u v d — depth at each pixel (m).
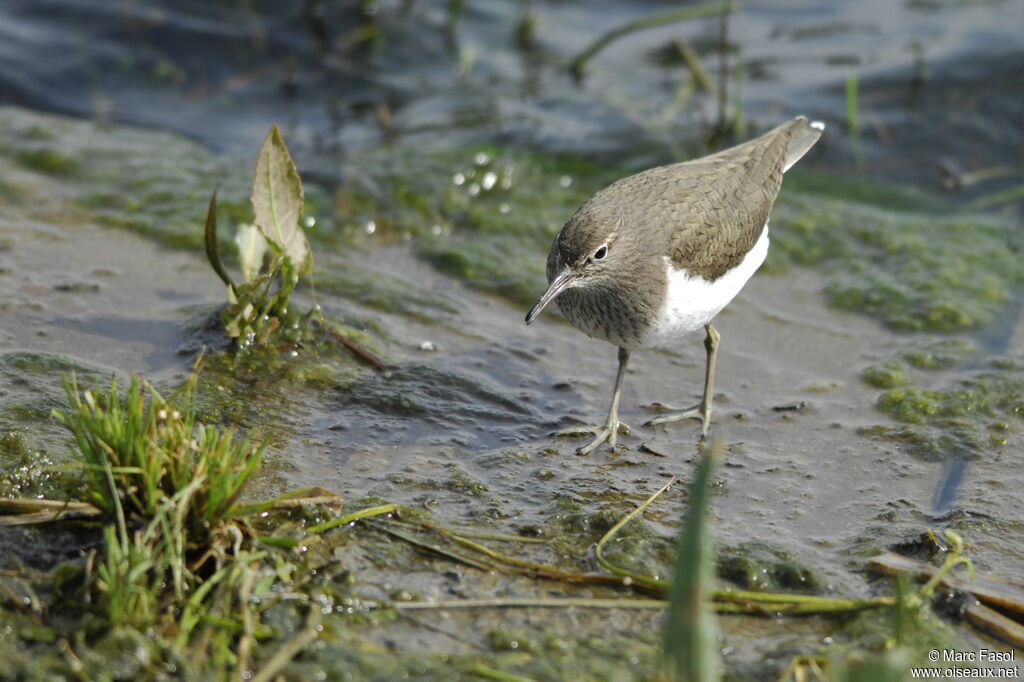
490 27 20.50
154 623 8.14
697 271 11.52
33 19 19.50
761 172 12.86
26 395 10.96
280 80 18.92
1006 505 10.70
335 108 18.52
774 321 14.20
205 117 18.14
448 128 17.98
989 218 16.44
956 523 10.36
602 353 13.48
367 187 16.12
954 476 11.21
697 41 20.19
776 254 15.49
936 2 20.77
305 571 9.07
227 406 11.40
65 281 13.51
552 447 11.52
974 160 17.50
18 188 15.57
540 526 10.06
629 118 18.23
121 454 8.85
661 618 8.89
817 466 11.36
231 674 7.85
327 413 11.60
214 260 11.97
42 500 9.34
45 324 12.54
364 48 19.61
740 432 11.96
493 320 13.88
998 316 14.23
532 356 13.20
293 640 8.21
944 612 9.14
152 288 13.59
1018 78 18.53
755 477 11.14
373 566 9.28
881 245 15.70
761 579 9.45
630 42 20.25
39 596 8.45
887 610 9.05
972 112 18.08
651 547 9.78
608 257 11.17
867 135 17.80
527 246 15.45
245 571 8.44
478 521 10.06
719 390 12.77
